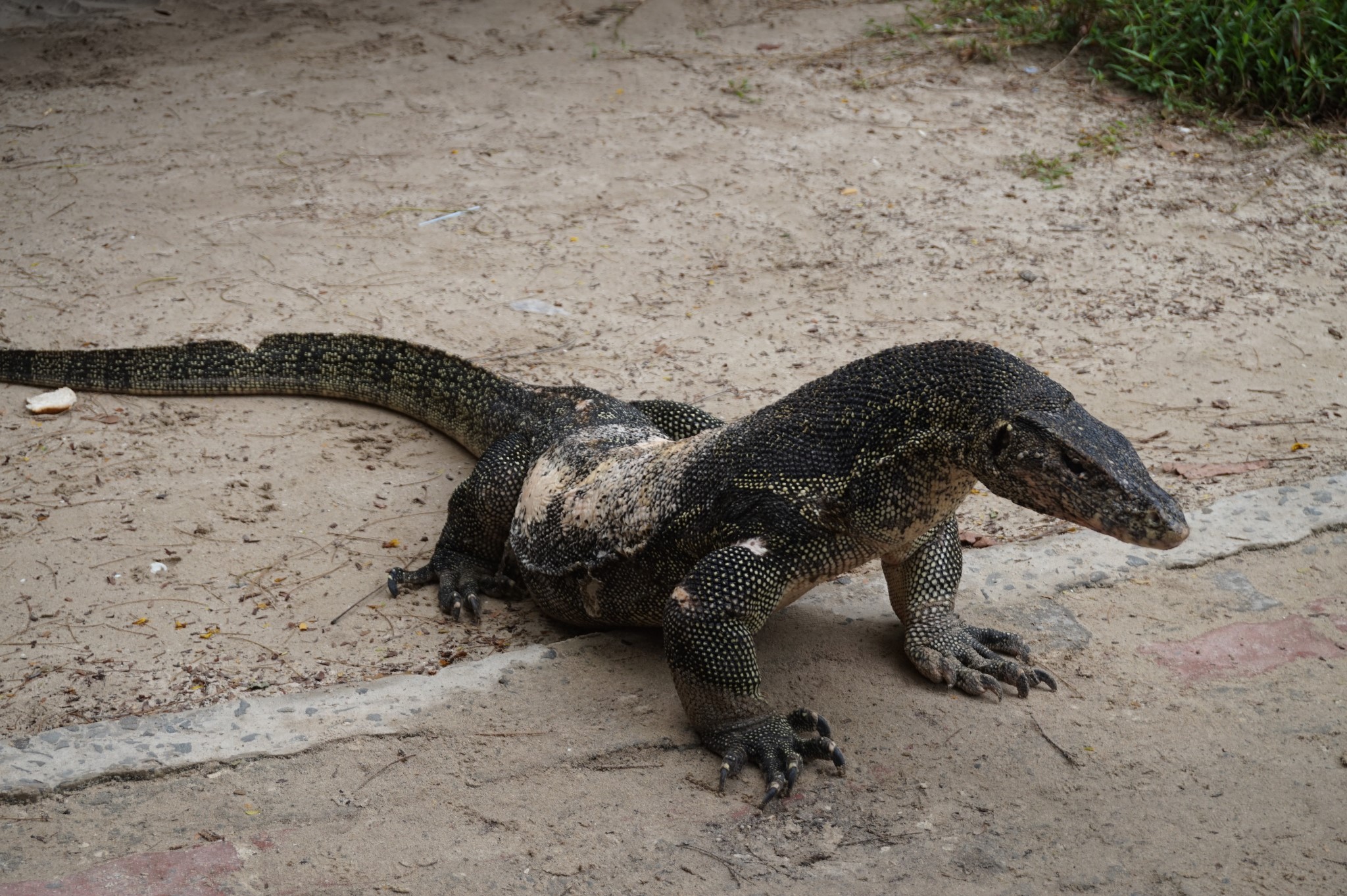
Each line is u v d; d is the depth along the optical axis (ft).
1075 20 41.16
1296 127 35.37
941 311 26.30
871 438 13.80
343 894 11.88
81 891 11.71
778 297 26.91
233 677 15.34
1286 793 13.39
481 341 24.77
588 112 37.55
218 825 12.70
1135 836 12.79
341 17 46.96
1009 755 14.06
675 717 14.65
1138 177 33.06
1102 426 13.29
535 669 15.49
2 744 13.56
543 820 12.94
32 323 24.88
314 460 20.93
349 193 31.81
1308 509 19.03
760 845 12.69
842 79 40.14
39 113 37.01
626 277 27.73
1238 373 23.85
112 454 20.72
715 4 47.39
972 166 33.76
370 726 14.21
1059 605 16.99
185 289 26.55
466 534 18.24
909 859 12.48
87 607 16.67
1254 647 16.06
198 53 42.78
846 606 17.17
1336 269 28.37
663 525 15.08
